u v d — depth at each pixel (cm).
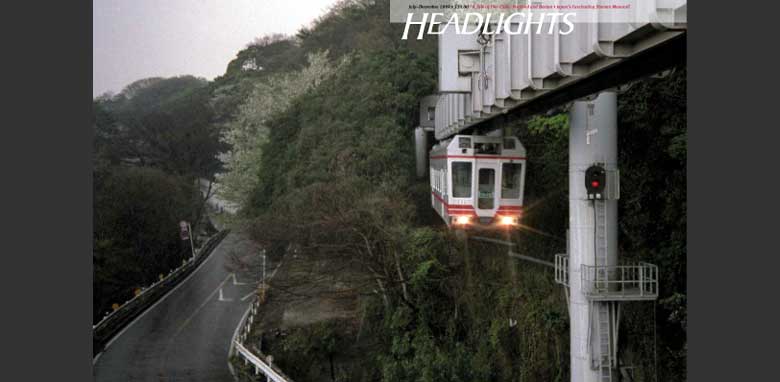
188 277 5306
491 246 2720
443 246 2962
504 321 2369
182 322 4047
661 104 1858
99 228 5166
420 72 4675
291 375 3259
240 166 6341
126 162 6844
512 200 2462
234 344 3541
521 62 1731
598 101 1703
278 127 5678
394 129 4331
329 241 3136
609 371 1664
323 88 5559
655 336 1727
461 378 2406
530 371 2155
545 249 2422
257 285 3531
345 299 3722
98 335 3628
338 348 3384
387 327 3125
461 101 2592
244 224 4525
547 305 2155
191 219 6475
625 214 1973
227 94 8069
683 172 1773
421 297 2931
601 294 1658
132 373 3091
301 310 3741
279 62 8225
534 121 2680
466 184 2452
